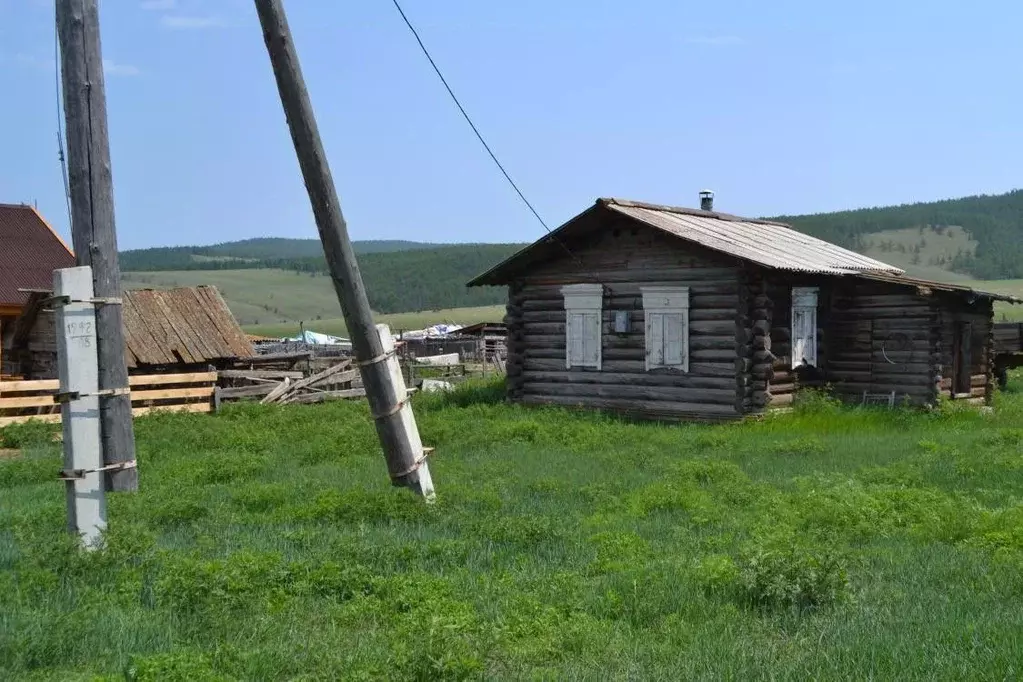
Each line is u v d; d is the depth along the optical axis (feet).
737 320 86.89
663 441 72.13
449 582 30.35
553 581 30.53
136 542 34.37
